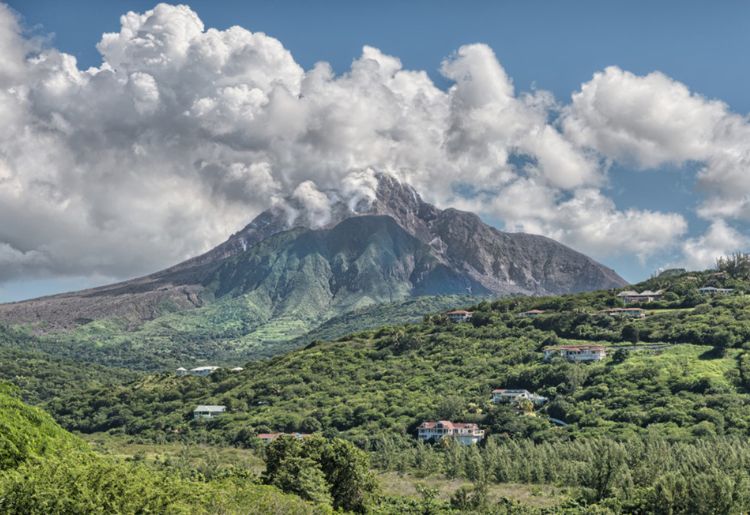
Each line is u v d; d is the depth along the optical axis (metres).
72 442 96.94
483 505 140.12
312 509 90.56
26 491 68.75
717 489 116.19
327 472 119.19
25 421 91.62
